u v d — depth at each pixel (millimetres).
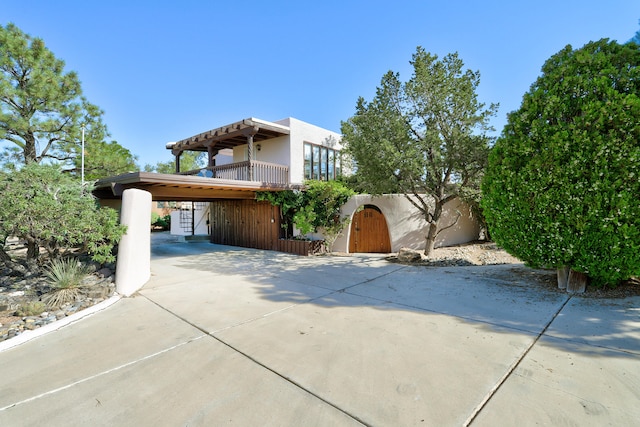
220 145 15023
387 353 3305
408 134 8914
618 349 3275
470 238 13156
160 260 10148
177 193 10695
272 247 12617
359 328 4051
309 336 3814
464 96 8281
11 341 3650
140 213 6594
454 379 2760
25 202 5020
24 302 4988
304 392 2625
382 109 8922
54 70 11250
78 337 3889
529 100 5750
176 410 2422
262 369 3031
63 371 3059
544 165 5133
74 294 5219
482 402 2418
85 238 5809
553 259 5328
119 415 2377
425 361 3107
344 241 11883
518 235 5598
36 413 2416
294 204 12055
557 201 5008
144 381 2857
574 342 3473
